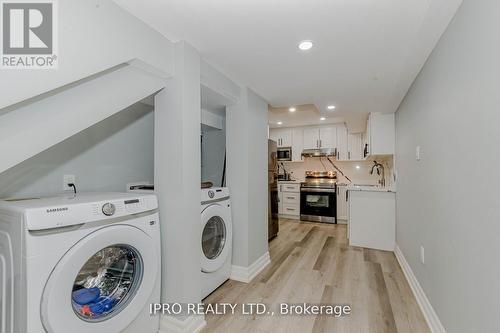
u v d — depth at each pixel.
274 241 3.83
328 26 1.46
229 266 2.49
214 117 3.17
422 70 2.02
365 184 5.29
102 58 1.19
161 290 1.67
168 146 1.64
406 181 2.70
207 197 2.12
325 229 4.57
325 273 2.64
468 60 1.19
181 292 1.60
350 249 3.44
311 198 5.24
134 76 1.48
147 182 2.48
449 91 1.43
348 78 2.29
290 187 5.51
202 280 2.08
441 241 1.58
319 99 2.97
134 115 2.34
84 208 1.16
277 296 2.16
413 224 2.35
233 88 2.34
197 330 1.68
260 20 1.40
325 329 1.71
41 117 1.13
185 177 1.61
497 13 0.94
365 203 3.53
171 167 1.63
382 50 1.76
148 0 1.22
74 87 1.23
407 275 2.50
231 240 2.46
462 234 1.27
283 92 2.70
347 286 2.34
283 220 5.37
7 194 1.48
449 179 1.44
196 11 1.31
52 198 1.37
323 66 2.03
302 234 4.23
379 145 3.67
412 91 2.40
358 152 5.19
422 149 2.03
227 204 2.40
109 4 1.22
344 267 2.80
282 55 1.83
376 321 1.79
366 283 2.40
